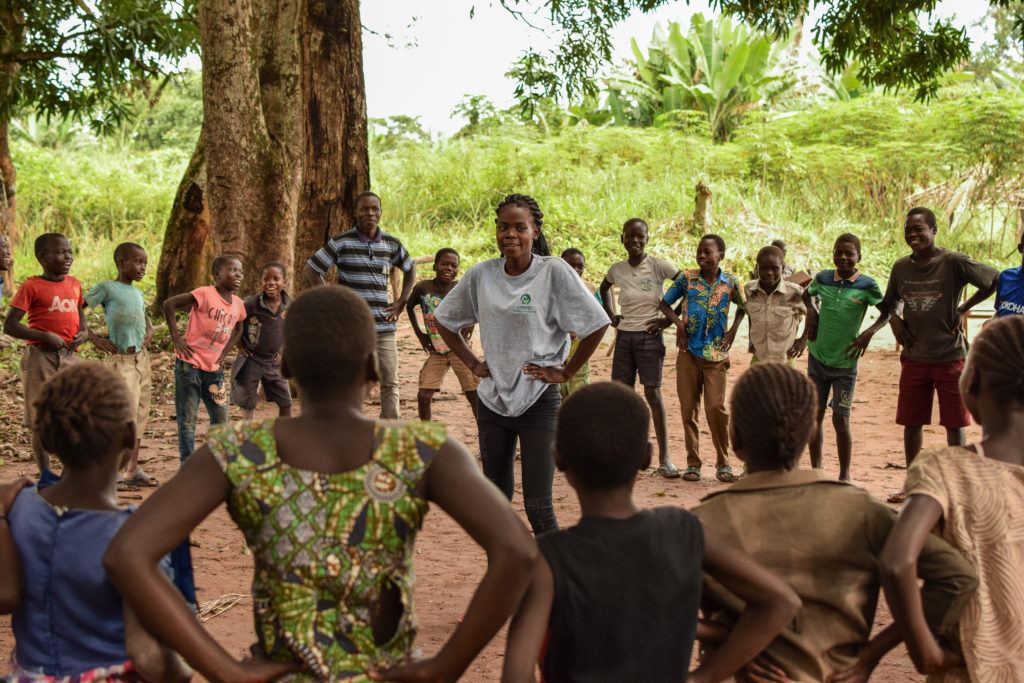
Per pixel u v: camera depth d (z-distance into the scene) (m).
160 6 15.46
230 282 7.22
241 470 1.98
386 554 1.99
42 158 26.28
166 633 1.89
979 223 22.77
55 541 2.19
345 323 2.05
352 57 10.82
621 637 2.11
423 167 24.19
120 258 7.09
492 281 4.67
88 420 2.20
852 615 2.31
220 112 11.66
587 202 22.31
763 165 23.91
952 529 2.32
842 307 7.00
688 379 7.51
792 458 2.39
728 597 2.33
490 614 1.97
